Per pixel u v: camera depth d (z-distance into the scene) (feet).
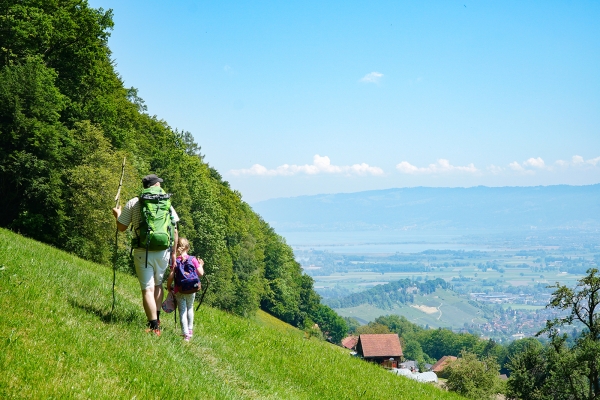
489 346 552.82
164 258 30.66
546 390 148.56
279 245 409.08
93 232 122.72
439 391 60.80
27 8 116.26
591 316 123.75
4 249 41.37
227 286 240.12
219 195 301.43
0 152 107.76
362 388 44.37
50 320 26.16
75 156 125.08
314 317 458.91
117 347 26.16
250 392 30.01
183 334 33.32
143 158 209.46
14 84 108.99
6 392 18.38
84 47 130.31
